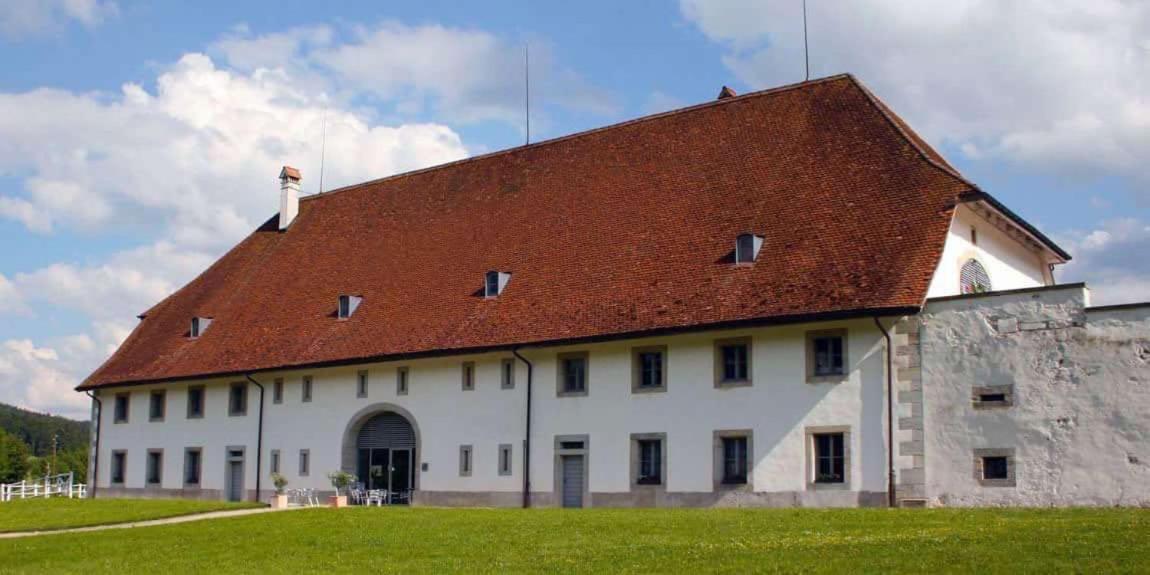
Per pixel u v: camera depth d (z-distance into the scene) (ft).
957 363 106.73
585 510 109.19
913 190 117.91
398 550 85.25
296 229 186.39
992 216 121.29
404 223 167.94
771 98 142.72
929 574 62.39
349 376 152.25
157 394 177.88
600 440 126.82
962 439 105.50
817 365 113.80
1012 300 104.99
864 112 131.75
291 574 78.13
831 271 114.11
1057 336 102.68
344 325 155.53
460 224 159.12
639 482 123.44
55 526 118.11
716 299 119.44
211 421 168.55
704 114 147.54
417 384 144.77
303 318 162.91
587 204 146.10
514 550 81.66
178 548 93.91
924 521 85.66
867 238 115.65
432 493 140.87
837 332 112.37
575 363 131.13
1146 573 59.47
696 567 69.36
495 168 164.96
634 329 122.42
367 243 169.58
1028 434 102.78
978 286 120.26
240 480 163.73
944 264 112.88
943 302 108.06
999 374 104.73
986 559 65.10
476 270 148.05
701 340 121.08
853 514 93.50
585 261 136.98
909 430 107.76
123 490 179.83
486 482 135.85
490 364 137.80
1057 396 102.06
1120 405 99.19
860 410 110.22
